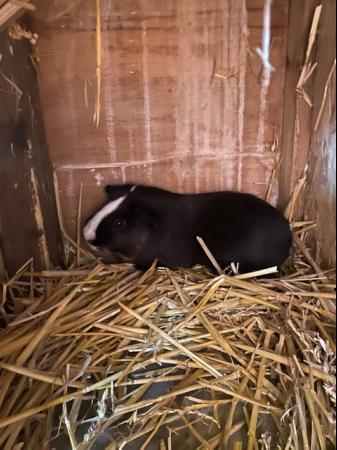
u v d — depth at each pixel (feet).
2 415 1.16
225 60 1.44
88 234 1.49
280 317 1.37
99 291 1.46
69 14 1.36
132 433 1.17
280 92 1.49
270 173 1.60
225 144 1.56
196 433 1.16
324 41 1.27
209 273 1.52
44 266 1.53
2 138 1.27
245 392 1.24
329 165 1.28
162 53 1.42
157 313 1.37
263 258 1.48
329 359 1.24
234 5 1.37
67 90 1.45
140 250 1.50
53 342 1.31
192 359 1.29
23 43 1.33
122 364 1.30
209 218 1.49
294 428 1.13
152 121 1.51
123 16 1.37
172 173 1.59
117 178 1.58
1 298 1.38
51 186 1.55
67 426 1.13
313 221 1.50
